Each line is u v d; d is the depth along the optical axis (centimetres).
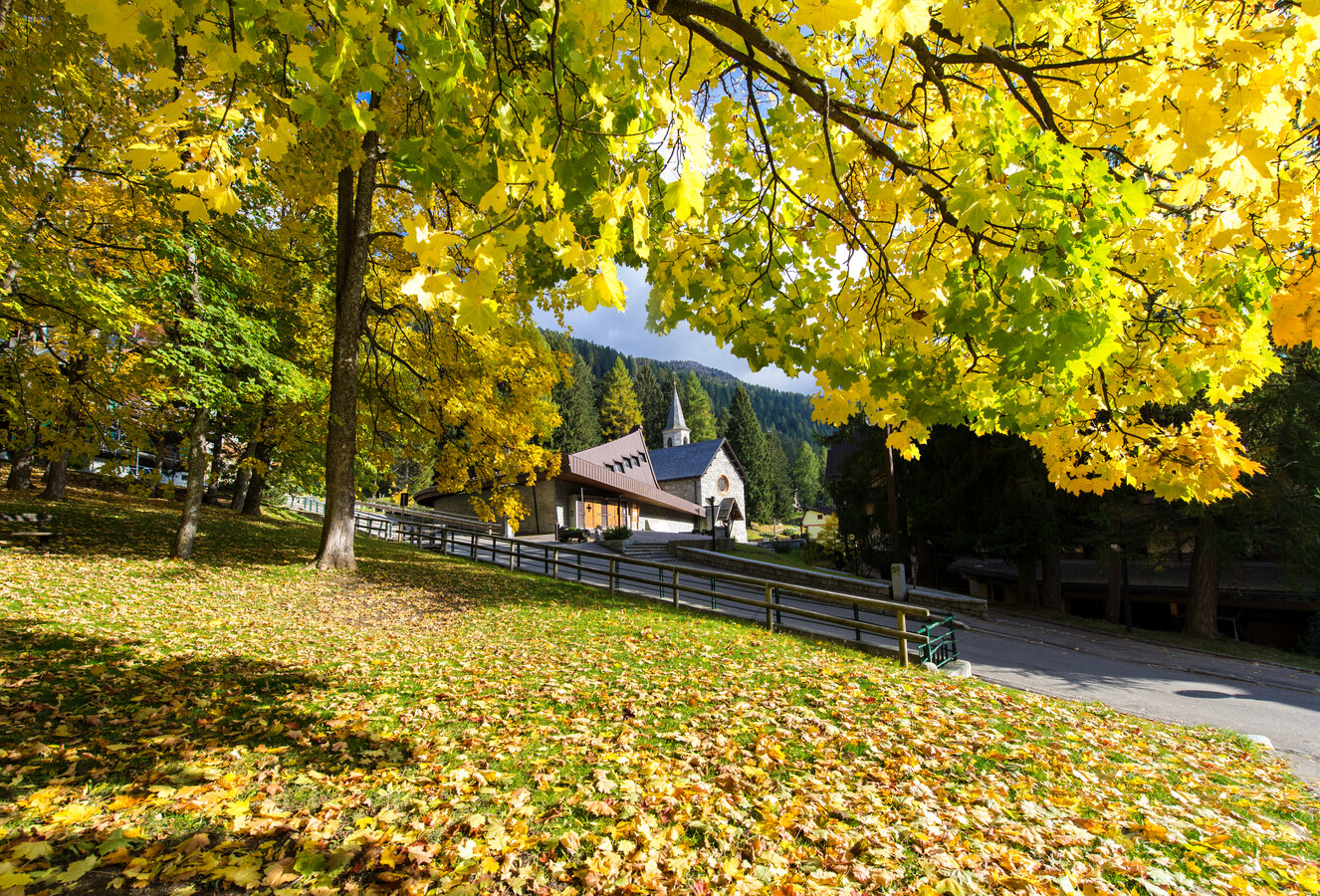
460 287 171
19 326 1004
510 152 224
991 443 1706
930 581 2330
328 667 589
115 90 868
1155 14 228
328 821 302
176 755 364
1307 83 193
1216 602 1648
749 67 238
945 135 283
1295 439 1257
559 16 213
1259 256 261
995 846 325
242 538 1468
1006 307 229
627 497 3869
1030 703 670
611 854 291
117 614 709
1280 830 409
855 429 2236
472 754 407
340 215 1177
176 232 989
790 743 463
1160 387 320
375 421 1471
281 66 243
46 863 250
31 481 1975
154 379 1027
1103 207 211
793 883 278
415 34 182
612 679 616
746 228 330
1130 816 390
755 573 1969
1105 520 1551
